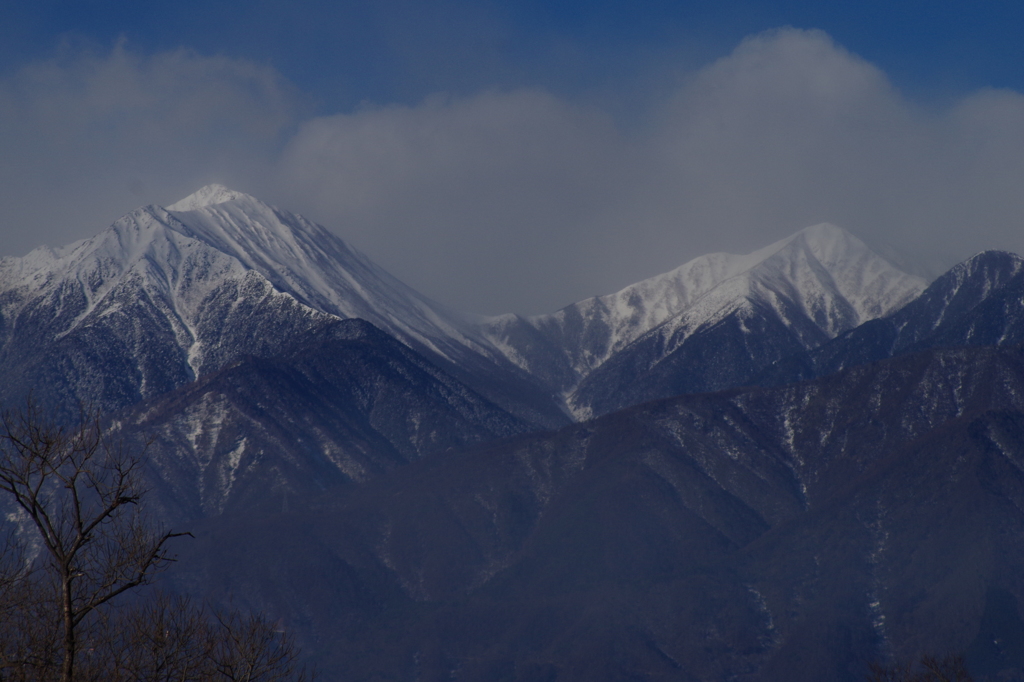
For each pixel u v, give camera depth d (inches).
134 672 3410.4
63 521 3521.2
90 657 3452.3
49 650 3351.4
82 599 3430.1
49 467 3307.1
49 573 3496.6
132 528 3516.2
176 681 3489.2
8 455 3277.6
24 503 3280.0
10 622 3403.1
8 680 3248.0
